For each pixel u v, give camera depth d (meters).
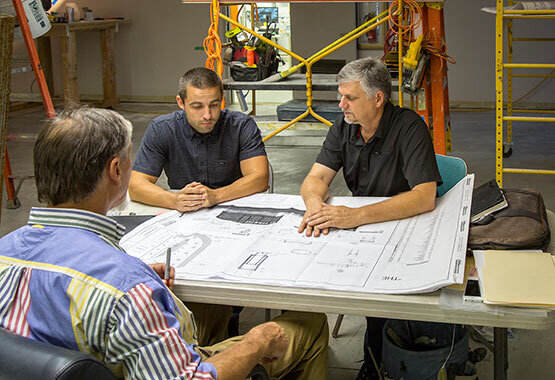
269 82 3.88
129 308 1.12
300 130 4.16
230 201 2.18
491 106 7.87
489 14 7.61
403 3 3.33
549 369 2.38
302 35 7.89
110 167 1.23
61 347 1.08
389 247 1.68
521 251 1.59
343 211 1.86
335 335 2.64
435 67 3.47
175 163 2.55
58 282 1.15
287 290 1.47
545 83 7.58
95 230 1.22
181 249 1.72
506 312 1.34
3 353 1.06
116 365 1.15
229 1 3.66
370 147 2.29
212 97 2.33
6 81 2.26
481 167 5.38
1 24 2.19
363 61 2.17
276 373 1.68
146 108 8.63
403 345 1.99
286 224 1.91
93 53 9.04
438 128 3.57
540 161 5.48
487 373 2.31
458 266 1.47
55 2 6.73
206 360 1.29
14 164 5.84
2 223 4.27
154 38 8.81
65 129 1.20
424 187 2.00
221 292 1.51
